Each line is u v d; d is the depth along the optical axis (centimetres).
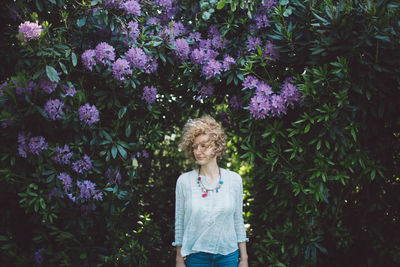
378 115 227
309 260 254
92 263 238
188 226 181
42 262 232
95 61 217
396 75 203
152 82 260
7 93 204
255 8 238
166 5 252
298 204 242
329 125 212
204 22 261
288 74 241
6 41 234
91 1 219
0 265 232
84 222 234
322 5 217
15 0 221
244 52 241
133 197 266
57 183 215
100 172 234
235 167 388
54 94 211
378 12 201
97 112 220
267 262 265
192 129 183
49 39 209
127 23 234
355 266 273
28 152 212
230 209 181
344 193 272
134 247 261
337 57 202
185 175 189
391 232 265
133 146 246
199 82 254
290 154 238
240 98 251
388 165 257
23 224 246
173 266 297
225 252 181
